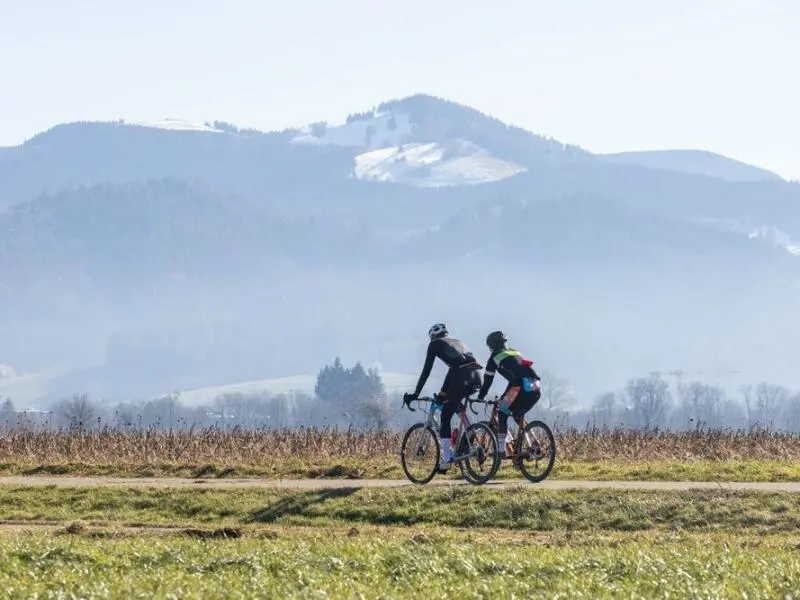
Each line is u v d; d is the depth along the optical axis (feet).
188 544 79.82
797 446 159.12
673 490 104.63
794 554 77.56
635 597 56.70
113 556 72.28
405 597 57.11
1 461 156.97
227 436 178.60
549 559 70.95
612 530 97.50
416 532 94.63
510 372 114.42
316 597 56.18
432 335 118.83
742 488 105.50
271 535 92.99
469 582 62.03
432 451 118.32
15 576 64.39
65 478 135.64
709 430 170.30
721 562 69.26
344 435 175.63
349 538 89.30
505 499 103.76
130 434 181.68
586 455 154.40
